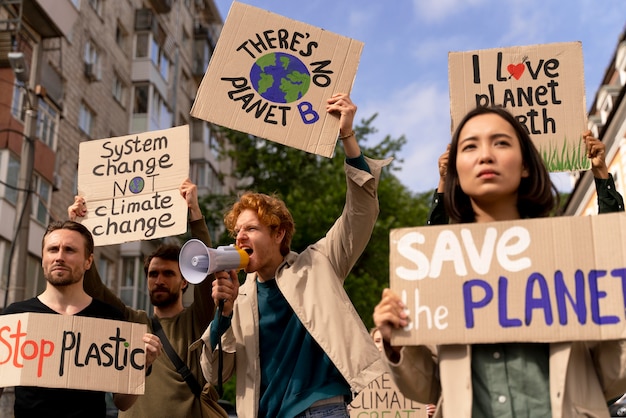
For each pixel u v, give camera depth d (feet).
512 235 8.11
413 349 8.36
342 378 11.80
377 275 74.02
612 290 7.72
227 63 13.94
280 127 13.50
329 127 13.33
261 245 12.39
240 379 12.23
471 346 8.25
